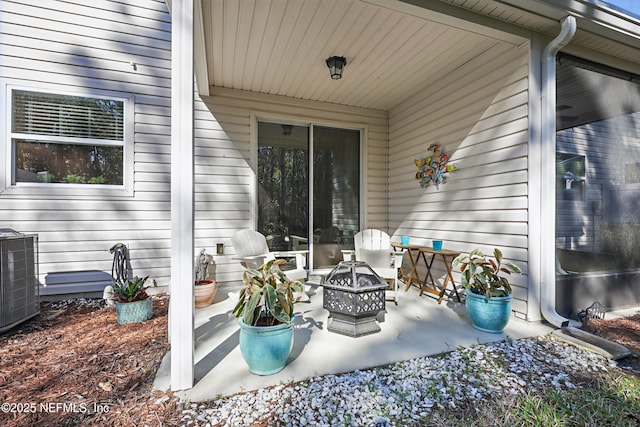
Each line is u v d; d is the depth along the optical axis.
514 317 2.85
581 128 3.15
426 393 1.71
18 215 3.28
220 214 4.04
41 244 3.36
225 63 3.38
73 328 2.65
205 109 3.96
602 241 3.25
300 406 1.58
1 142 3.21
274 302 1.85
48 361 2.05
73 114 3.47
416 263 3.86
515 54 2.84
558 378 1.89
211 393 1.68
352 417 1.51
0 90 3.20
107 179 3.64
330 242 4.65
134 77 3.68
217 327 2.61
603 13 2.64
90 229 3.54
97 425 1.44
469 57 3.26
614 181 3.36
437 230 3.82
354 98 4.41
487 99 3.12
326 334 2.47
